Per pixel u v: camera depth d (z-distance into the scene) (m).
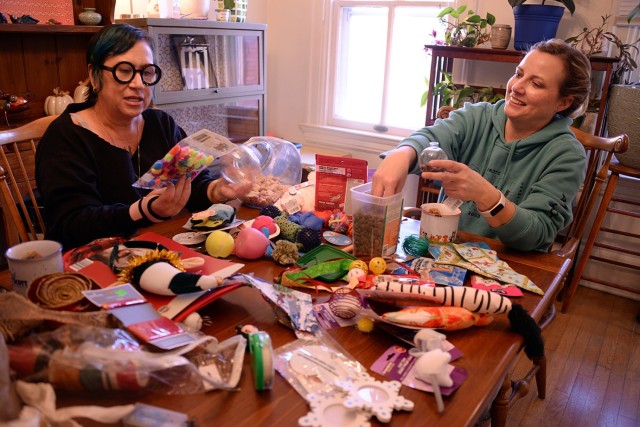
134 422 0.59
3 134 1.43
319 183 1.32
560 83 1.37
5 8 2.13
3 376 0.56
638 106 2.18
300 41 3.44
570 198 1.34
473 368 0.74
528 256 1.20
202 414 0.62
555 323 2.41
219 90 2.81
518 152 1.51
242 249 1.06
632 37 2.44
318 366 0.72
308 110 3.54
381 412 0.62
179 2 2.82
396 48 3.18
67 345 0.63
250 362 0.71
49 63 2.40
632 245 2.61
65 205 1.26
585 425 1.77
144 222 1.14
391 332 0.80
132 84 1.35
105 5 2.39
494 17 2.56
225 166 1.41
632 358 2.16
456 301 0.83
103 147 1.41
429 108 2.79
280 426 0.61
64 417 0.59
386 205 1.04
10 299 0.66
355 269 0.97
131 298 0.77
